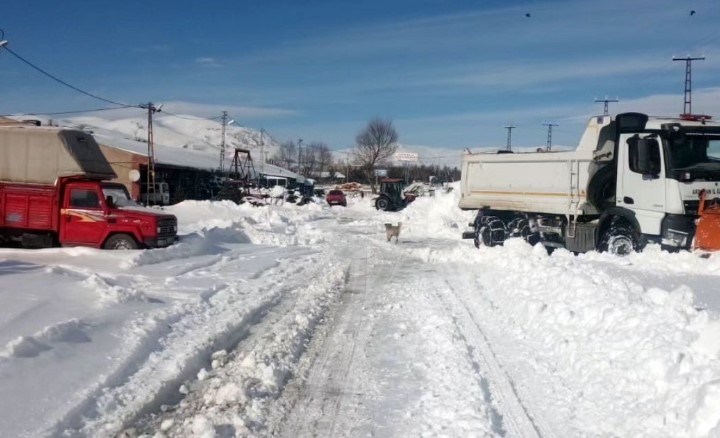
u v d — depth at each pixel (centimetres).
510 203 1952
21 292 892
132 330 787
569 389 624
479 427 525
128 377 639
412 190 5872
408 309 1060
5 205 1588
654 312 699
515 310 972
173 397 613
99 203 1571
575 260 1339
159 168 4947
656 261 1362
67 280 1011
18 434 475
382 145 9794
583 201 1672
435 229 2827
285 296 1165
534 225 1880
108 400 568
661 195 1408
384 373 701
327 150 13000
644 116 1495
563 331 788
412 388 648
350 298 1175
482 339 832
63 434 490
